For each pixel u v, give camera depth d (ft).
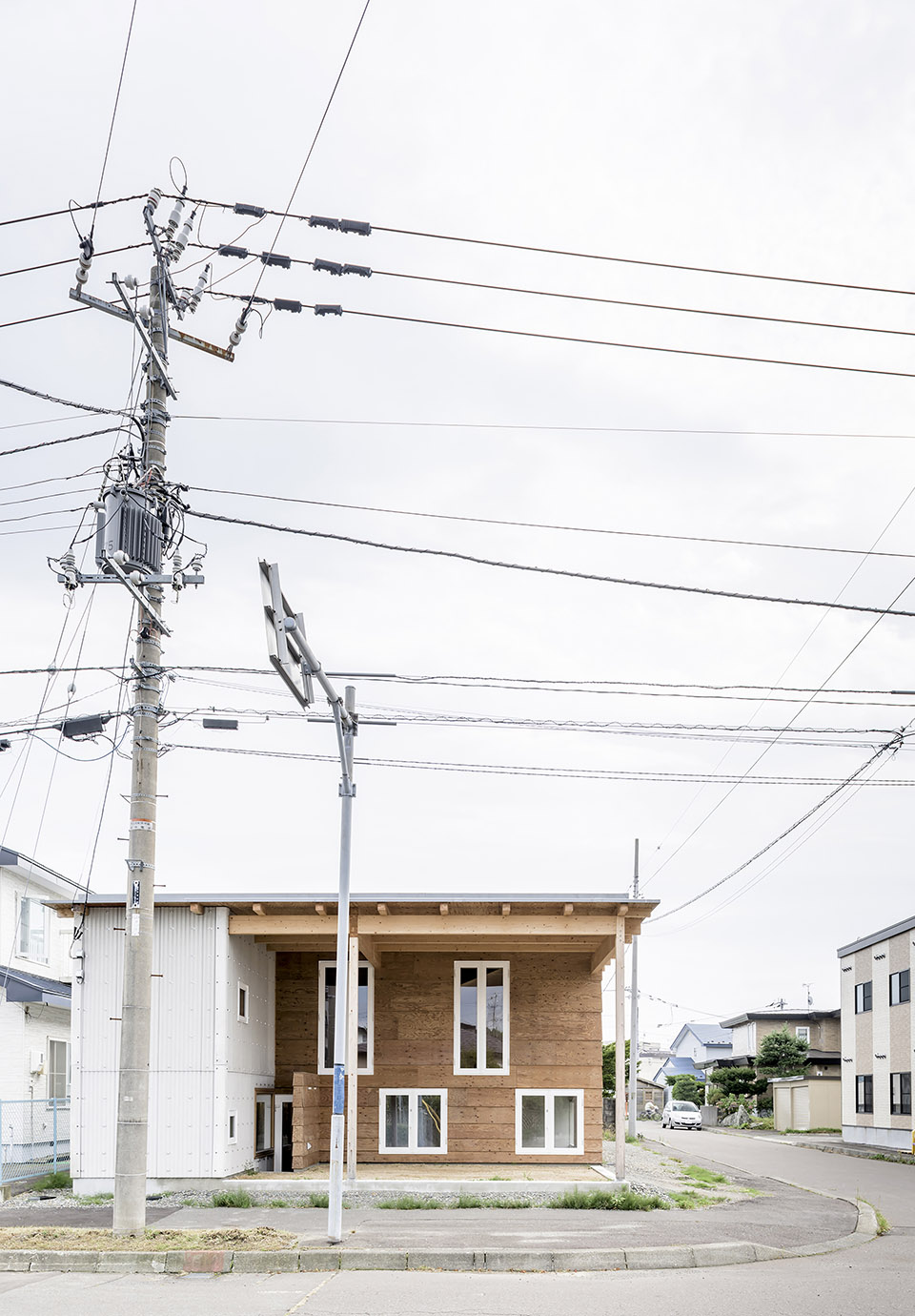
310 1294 40.83
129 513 51.65
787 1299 40.16
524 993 88.43
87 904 72.90
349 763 56.08
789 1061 216.95
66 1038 97.25
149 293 52.60
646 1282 44.32
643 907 74.79
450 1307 38.04
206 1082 71.26
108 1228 52.34
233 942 74.79
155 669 52.24
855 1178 97.04
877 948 149.28
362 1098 86.94
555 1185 71.26
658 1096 293.43
